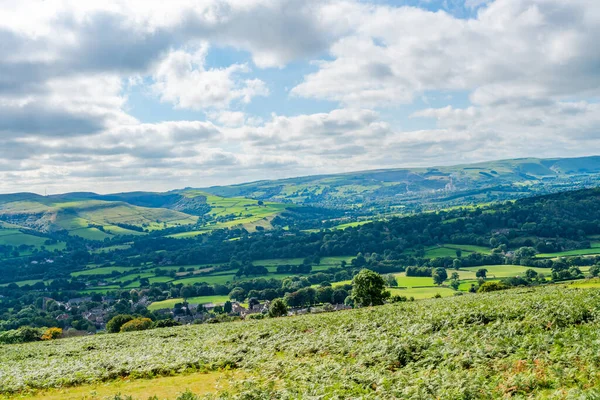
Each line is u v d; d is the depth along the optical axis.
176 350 34.47
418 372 18.06
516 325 22.19
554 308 24.06
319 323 37.12
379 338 25.45
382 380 16.95
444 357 18.91
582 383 13.52
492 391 14.23
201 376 24.41
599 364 14.70
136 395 21.44
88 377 26.28
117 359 32.00
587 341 17.17
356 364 20.55
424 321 28.02
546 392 13.52
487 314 25.88
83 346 47.84
